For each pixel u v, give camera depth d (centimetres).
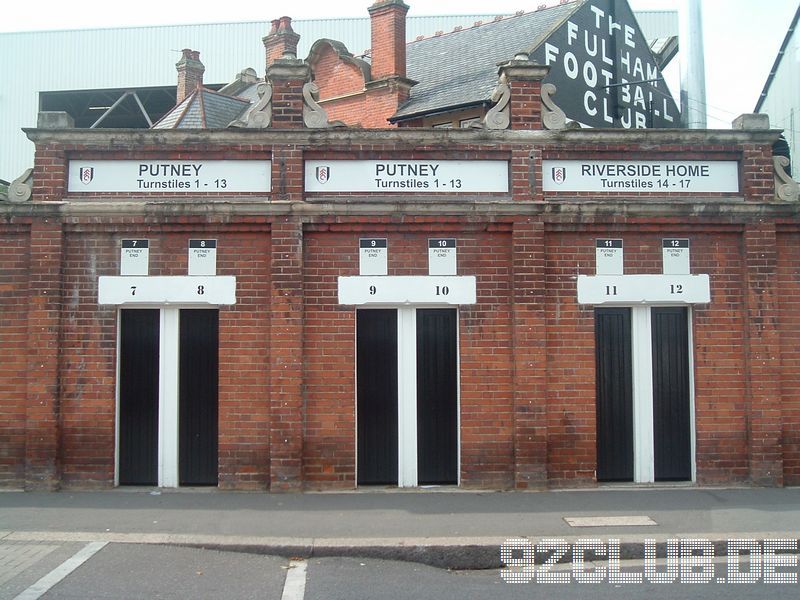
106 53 3631
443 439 1059
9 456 1039
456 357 1064
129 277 1051
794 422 1071
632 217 1059
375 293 1052
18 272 1055
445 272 1057
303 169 1057
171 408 1053
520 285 1042
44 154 1052
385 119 1728
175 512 913
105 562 749
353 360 1048
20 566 735
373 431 1054
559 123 1066
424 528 845
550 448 1048
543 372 1038
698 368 1068
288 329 1030
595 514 905
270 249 1053
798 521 871
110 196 1053
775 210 1063
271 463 1020
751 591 689
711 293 1075
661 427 1077
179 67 2220
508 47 1772
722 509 927
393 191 1059
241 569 741
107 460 1037
